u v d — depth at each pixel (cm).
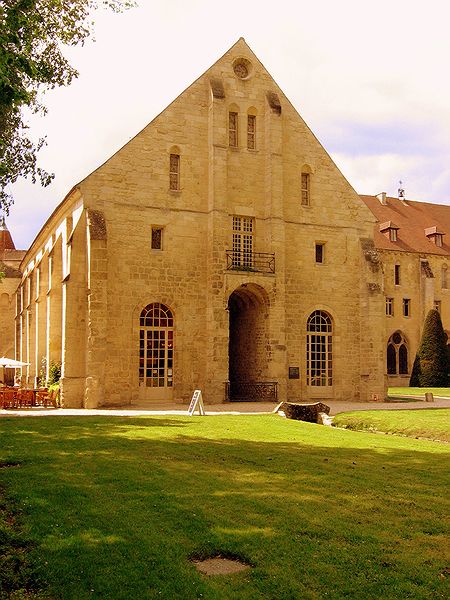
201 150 3145
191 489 1050
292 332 3269
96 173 2914
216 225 3053
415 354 6112
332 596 646
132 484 1081
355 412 2422
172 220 3042
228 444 1548
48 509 930
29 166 1545
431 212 6988
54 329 3450
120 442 1548
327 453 1445
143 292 2945
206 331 3050
